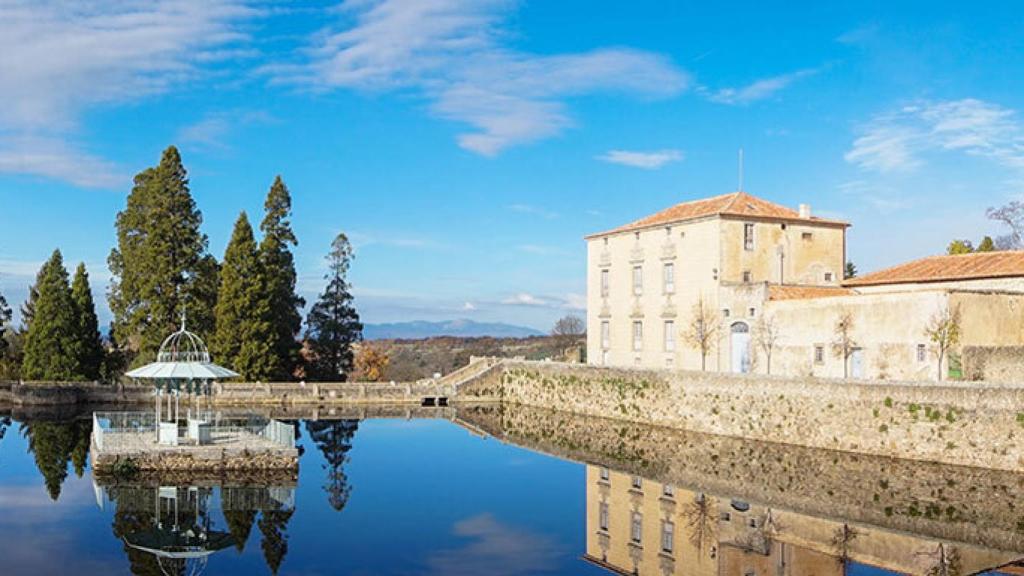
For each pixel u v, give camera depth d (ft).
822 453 148.77
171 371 124.77
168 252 241.14
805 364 176.04
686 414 183.21
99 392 225.15
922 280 184.44
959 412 132.77
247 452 124.67
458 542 89.51
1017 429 126.11
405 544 88.02
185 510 101.19
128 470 120.37
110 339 260.42
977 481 122.83
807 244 215.51
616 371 207.92
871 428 144.15
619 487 122.83
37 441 159.22
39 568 76.59
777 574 80.07
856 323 164.96
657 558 85.25
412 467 138.51
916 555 86.89
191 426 130.72
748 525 100.37
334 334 286.05
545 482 126.41
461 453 155.63
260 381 244.63
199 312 246.47
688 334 209.46
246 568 77.97
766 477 130.41
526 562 82.53
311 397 242.99
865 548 89.86
